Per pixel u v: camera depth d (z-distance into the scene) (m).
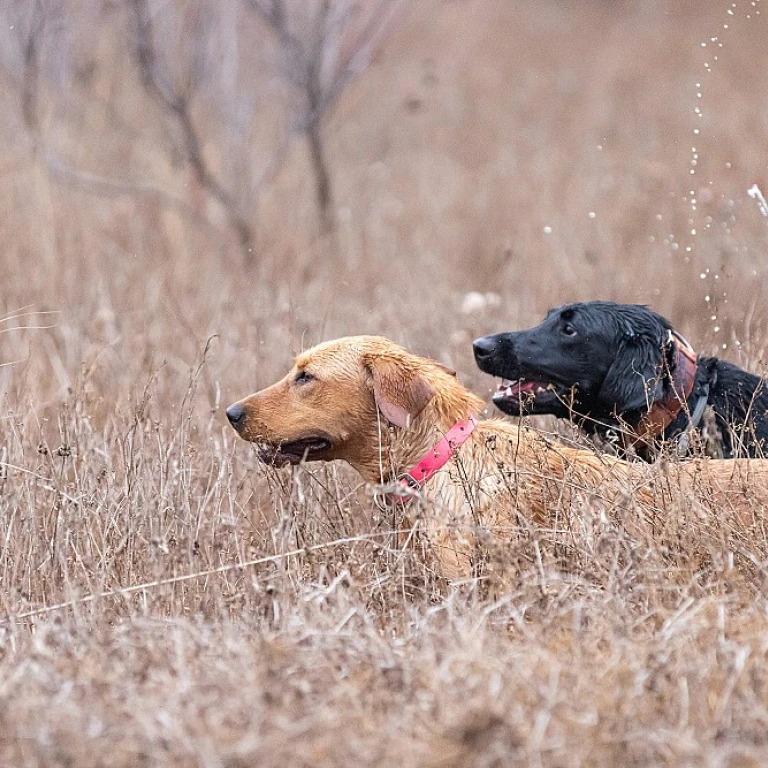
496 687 6.66
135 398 12.05
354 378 9.62
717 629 7.39
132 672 7.29
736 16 43.38
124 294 17.11
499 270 18.72
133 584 9.09
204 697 6.81
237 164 21.58
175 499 9.84
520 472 9.05
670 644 7.26
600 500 8.90
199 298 16.97
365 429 9.71
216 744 6.47
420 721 6.68
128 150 24.78
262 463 10.33
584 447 10.02
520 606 8.00
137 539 9.42
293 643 7.39
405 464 9.65
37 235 19.00
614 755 6.45
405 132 32.38
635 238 19.92
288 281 18.67
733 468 9.24
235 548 9.33
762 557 8.59
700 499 8.95
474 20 46.56
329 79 21.78
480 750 6.35
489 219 23.45
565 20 49.22
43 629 7.83
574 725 6.52
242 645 7.48
